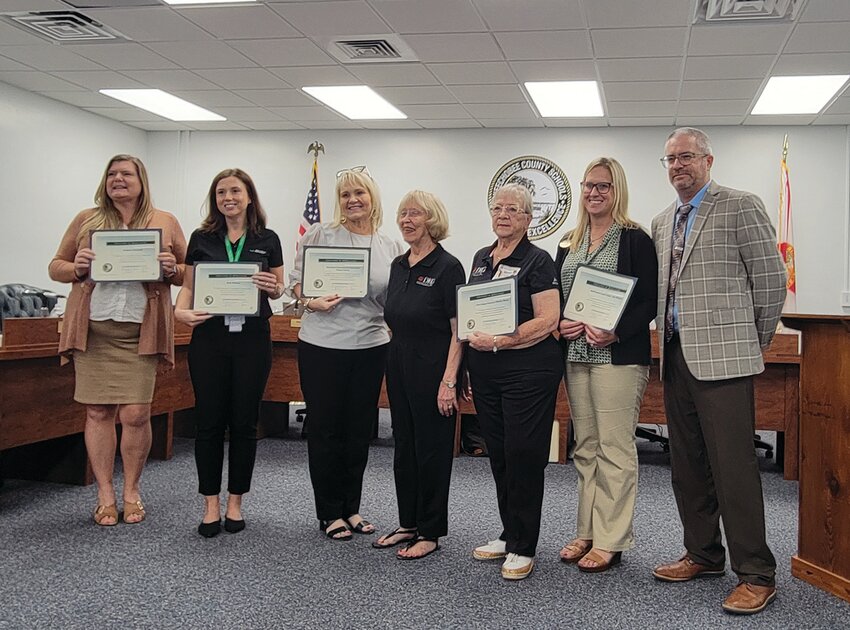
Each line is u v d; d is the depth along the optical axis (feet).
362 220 10.64
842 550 8.59
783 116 24.39
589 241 9.48
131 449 11.27
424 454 9.65
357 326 10.34
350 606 8.16
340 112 26.16
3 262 23.75
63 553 9.78
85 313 10.85
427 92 23.17
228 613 7.93
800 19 16.46
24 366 12.11
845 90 21.42
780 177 25.53
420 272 9.62
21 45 19.75
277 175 29.48
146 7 17.02
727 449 8.29
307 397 10.42
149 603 8.17
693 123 25.84
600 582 8.98
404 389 9.75
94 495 12.84
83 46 19.79
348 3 16.37
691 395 8.66
